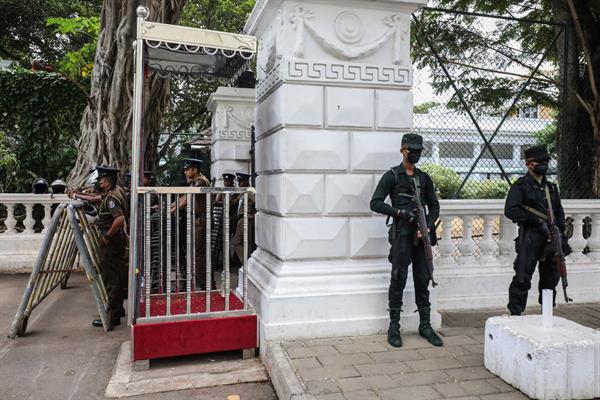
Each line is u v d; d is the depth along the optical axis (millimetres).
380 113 4598
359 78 4512
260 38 5410
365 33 4570
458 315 5258
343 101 4484
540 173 4285
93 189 7117
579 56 7348
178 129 16953
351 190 4527
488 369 3541
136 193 3982
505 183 6418
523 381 3154
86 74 11469
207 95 16375
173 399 3541
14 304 6207
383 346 4027
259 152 5332
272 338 4121
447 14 6742
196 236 6625
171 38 4031
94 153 9273
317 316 4254
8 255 8164
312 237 4422
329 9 4477
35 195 8281
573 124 7242
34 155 11789
